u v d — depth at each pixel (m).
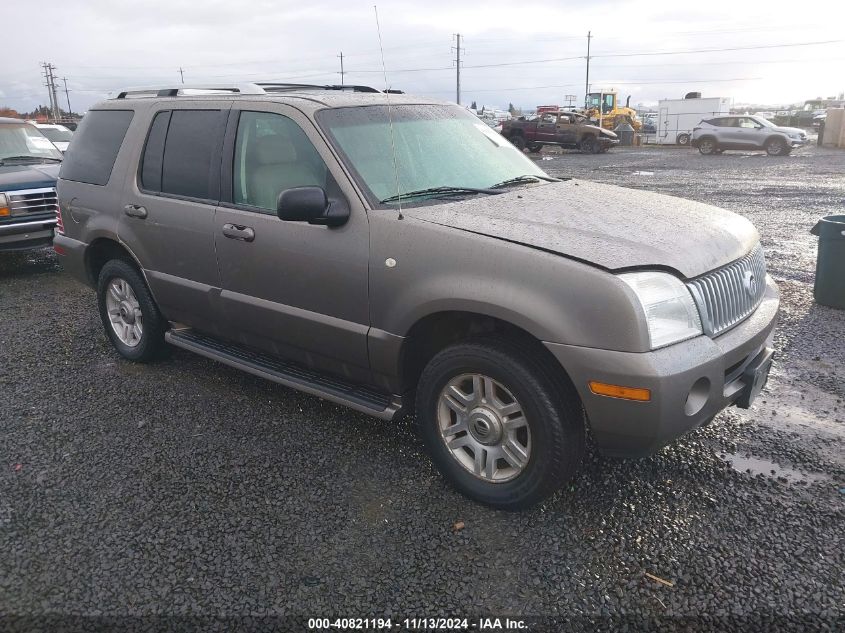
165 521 3.19
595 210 3.48
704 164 23.16
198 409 4.39
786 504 3.24
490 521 3.16
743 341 3.13
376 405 3.59
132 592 2.73
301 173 3.70
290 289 3.77
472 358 3.10
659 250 2.98
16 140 9.62
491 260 3.00
